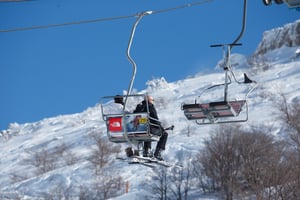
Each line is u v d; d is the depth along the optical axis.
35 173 75.94
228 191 49.66
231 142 54.81
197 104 18.66
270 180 49.00
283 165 51.03
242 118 72.62
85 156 77.19
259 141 55.03
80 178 64.19
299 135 60.59
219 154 53.34
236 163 52.44
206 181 53.62
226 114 18.91
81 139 90.19
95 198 58.31
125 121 18.89
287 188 47.94
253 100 82.81
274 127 66.12
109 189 58.53
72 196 60.75
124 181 59.47
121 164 65.69
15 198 63.53
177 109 92.31
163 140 19.98
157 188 52.31
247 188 50.78
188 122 80.06
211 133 63.34
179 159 60.12
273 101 79.38
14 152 97.56
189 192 52.56
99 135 87.69
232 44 17.88
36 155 82.38
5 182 75.50
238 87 94.12
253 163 51.47
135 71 18.77
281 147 56.16
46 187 64.75
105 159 67.81
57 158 80.25
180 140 69.12
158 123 19.23
